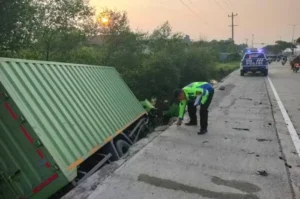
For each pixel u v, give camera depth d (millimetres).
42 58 11617
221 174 5621
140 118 10297
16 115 4602
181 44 19781
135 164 6133
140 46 16297
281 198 4711
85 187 5148
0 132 4660
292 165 6055
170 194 4855
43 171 4590
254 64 28750
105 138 6703
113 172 5727
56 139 5012
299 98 14625
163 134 8414
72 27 12328
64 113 5754
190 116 9406
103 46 15062
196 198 4719
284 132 8516
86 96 7152
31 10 7922
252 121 9914
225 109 12109
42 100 5379
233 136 8156
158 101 14766
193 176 5535
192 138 8000
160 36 19062
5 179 4645
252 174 5609
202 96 8250
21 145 4629
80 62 13133
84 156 5480
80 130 5910
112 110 8109
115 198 4742
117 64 14836
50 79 6117
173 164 6137
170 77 15227
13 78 5004
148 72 14938
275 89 18281
